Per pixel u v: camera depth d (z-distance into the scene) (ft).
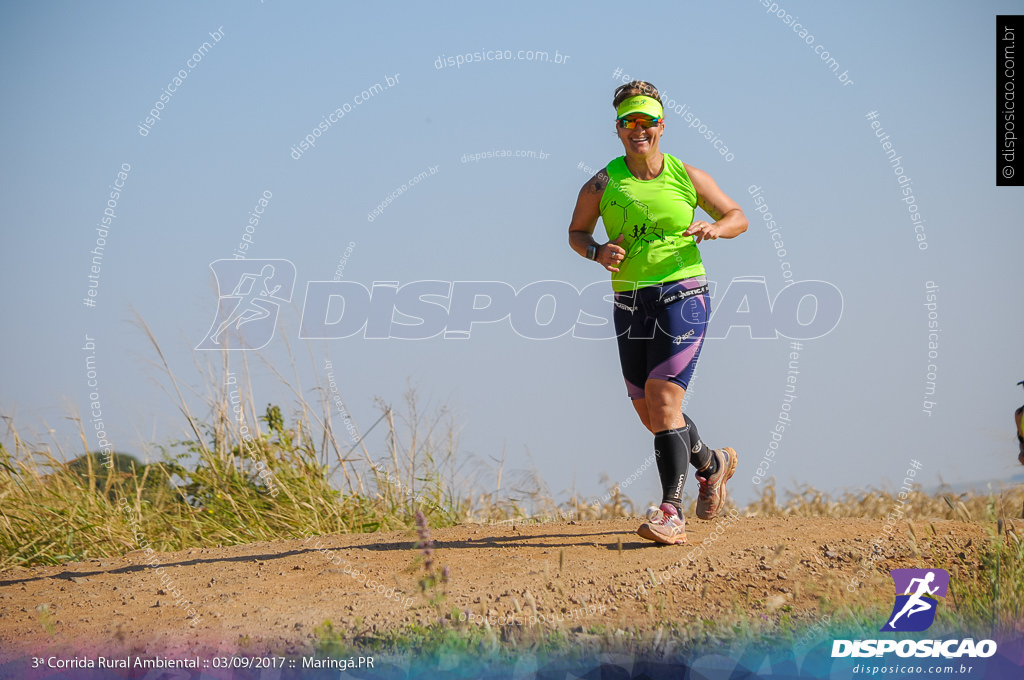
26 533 63.10
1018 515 56.03
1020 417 50.70
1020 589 40.27
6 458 67.92
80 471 69.41
